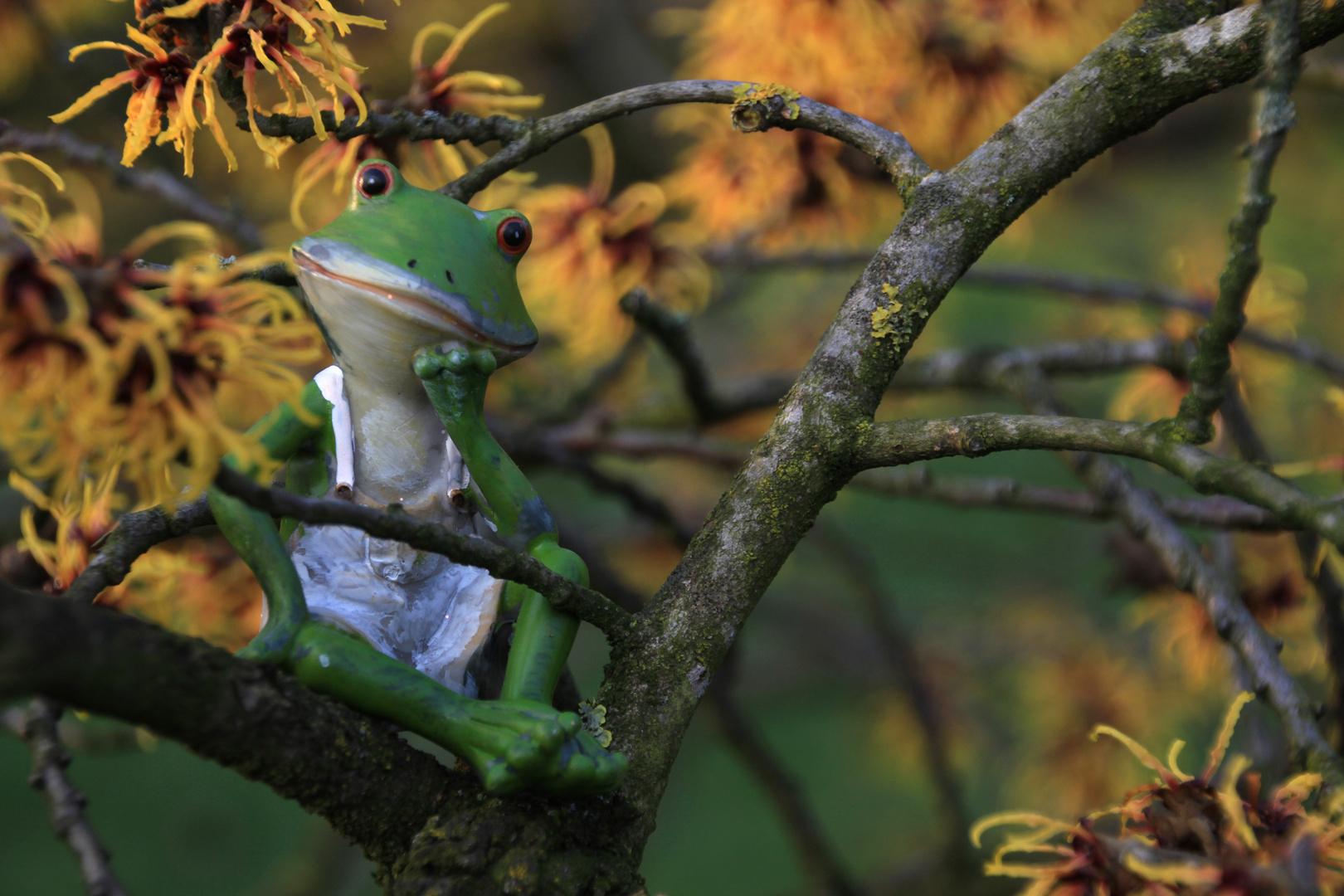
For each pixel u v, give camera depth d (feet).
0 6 7.71
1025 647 11.84
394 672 5.16
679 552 9.01
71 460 5.04
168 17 5.27
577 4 13.48
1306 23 5.28
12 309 5.01
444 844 5.14
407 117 5.37
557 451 7.45
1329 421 8.16
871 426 5.26
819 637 12.41
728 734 8.60
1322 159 13.92
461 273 5.20
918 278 5.29
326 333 5.21
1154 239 15.40
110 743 6.71
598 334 6.21
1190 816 5.18
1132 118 5.32
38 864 14.26
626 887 5.16
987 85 6.02
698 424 7.73
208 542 5.98
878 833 14.75
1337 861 5.18
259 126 5.29
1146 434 5.18
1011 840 5.22
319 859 10.50
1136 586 6.42
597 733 5.20
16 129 5.82
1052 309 12.14
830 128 5.37
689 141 12.83
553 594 5.19
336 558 5.22
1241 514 5.67
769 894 14.35
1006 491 6.09
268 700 5.11
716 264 6.86
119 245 10.61
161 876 14.57
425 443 5.24
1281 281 6.73
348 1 8.83
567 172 13.35
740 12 6.09
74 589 5.22
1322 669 6.91
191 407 5.04
